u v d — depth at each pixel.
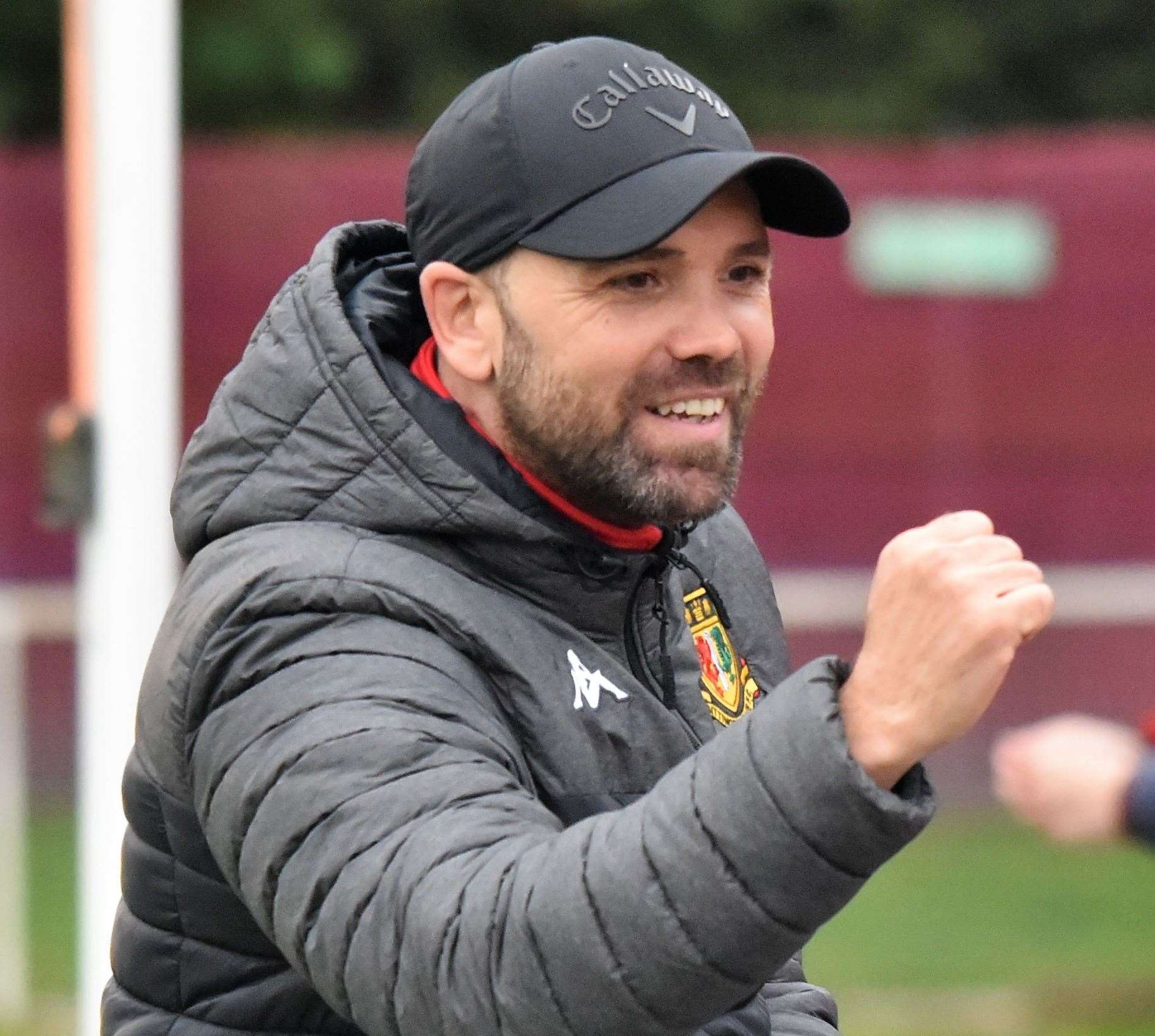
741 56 49.97
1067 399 34.25
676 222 7.11
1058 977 25.48
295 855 6.62
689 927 6.06
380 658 6.95
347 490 7.42
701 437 7.40
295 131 47.53
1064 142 34.28
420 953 6.29
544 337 7.36
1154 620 33.81
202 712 7.13
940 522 6.35
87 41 16.70
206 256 34.00
